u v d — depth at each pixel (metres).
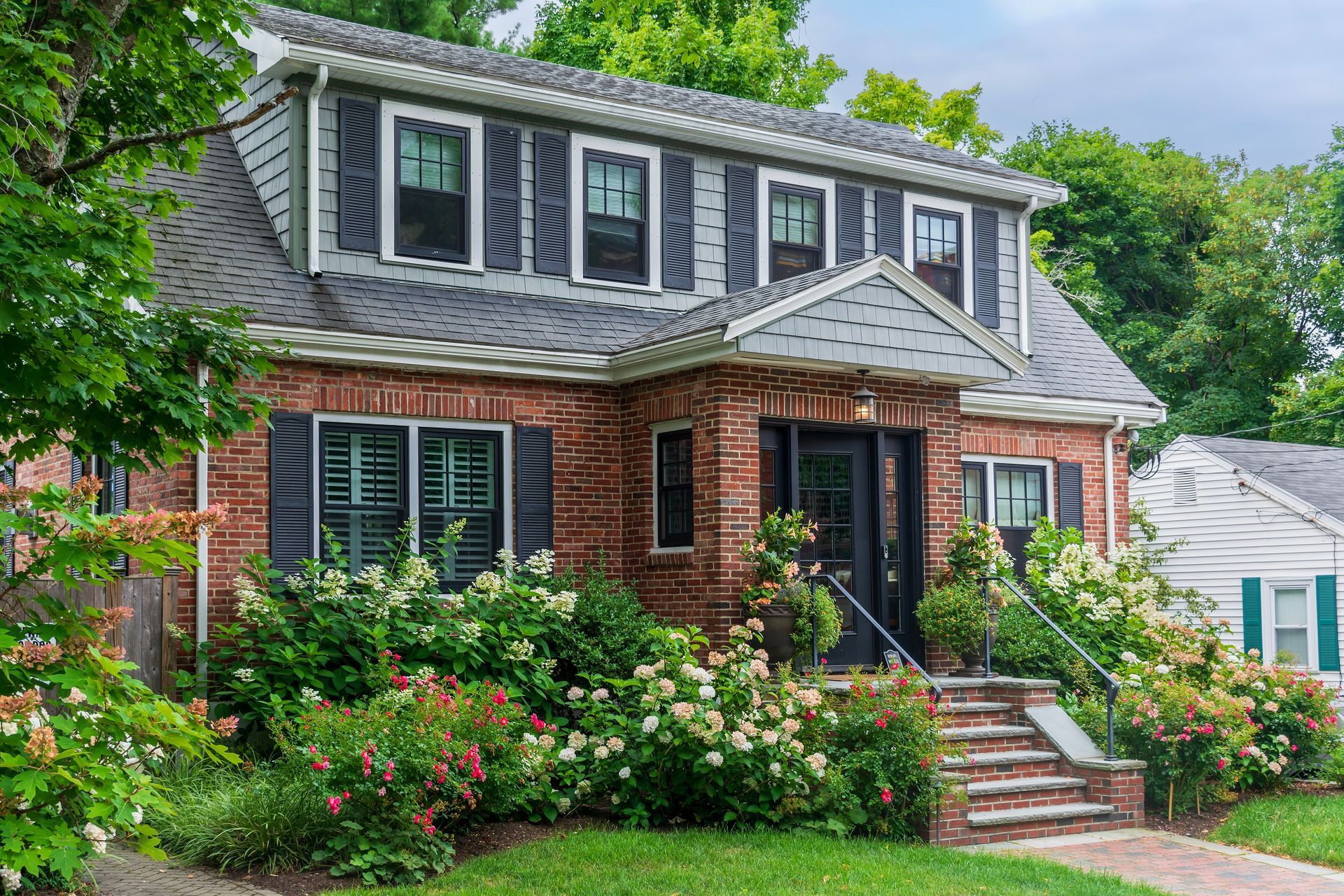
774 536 12.20
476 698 9.93
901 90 33.78
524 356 12.78
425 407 12.45
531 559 12.58
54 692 7.43
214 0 8.67
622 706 11.82
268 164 13.20
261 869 8.34
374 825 8.46
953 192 16.61
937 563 13.65
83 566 4.94
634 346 12.99
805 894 7.85
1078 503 16.48
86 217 7.71
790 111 18.45
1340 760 13.01
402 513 12.39
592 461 13.41
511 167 13.77
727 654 10.63
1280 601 22.45
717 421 12.29
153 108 9.13
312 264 12.49
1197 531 23.80
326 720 8.91
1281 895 8.61
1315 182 37.16
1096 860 9.70
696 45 28.23
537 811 10.00
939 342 13.18
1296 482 22.81
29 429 7.84
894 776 9.83
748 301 12.88
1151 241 36.75
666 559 12.89
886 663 12.79
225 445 11.44
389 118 13.07
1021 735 11.70
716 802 9.92
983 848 9.95
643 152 14.59
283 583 11.59
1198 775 11.52
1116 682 11.89
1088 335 18.09
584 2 32.16
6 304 6.37
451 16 29.16
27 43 6.46
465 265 13.39
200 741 5.37
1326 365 35.88
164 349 8.18
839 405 13.09
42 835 4.54
